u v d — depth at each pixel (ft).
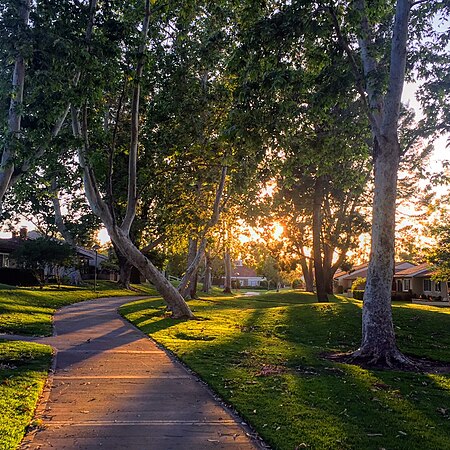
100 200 54.85
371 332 37.96
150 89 59.16
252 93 34.63
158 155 63.41
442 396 27.53
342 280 240.94
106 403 23.41
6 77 42.63
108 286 141.28
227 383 27.61
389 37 45.34
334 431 19.89
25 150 39.86
